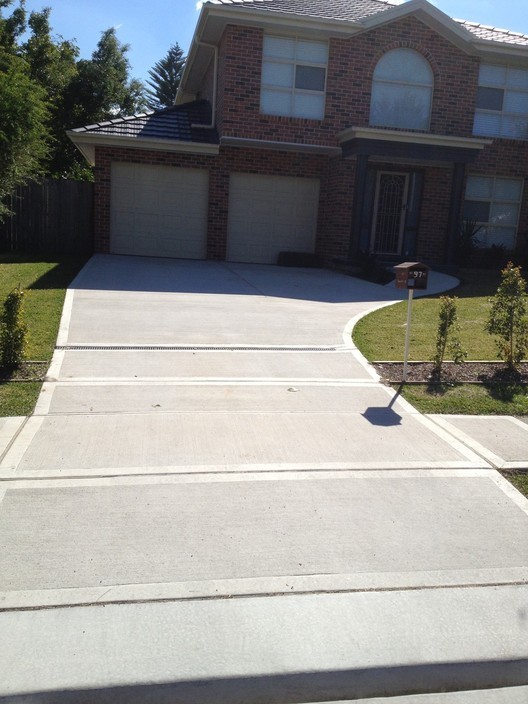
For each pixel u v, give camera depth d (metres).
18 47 29.52
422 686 3.04
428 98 17.47
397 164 17.59
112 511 4.28
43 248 18.78
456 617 3.38
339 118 17.03
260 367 7.74
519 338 8.00
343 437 5.74
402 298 12.53
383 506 4.49
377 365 8.04
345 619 3.33
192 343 8.51
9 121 16.69
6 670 2.91
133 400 6.46
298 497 4.57
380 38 16.95
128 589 3.48
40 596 3.39
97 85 31.14
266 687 2.95
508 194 18.52
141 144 16.86
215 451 5.32
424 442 5.70
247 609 3.37
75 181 18.69
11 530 4.00
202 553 3.84
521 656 3.14
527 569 3.82
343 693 2.99
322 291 13.04
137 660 3.00
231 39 16.28
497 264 17.84
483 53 17.50
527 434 6.02
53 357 7.68
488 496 4.69
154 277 13.53
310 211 18.06
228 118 16.55
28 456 5.07
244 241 17.89
